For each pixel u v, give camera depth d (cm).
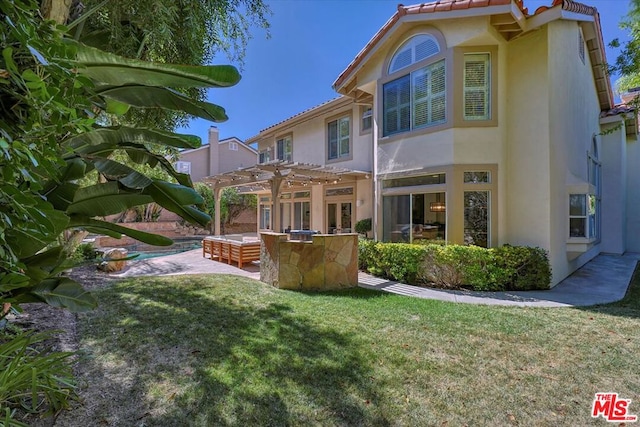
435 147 892
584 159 1054
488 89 862
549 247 820
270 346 437
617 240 1374
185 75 264
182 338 459
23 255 255
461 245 845
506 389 345
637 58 806
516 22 810
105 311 573
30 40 182
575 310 614
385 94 1027
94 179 919
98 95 283
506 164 877
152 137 335
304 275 782
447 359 408
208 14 497
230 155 3325
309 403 314
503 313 590
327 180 1434
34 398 265
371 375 367
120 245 2058
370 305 638
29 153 183
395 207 1005
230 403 311
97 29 464
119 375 356
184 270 1065
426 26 909
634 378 368
